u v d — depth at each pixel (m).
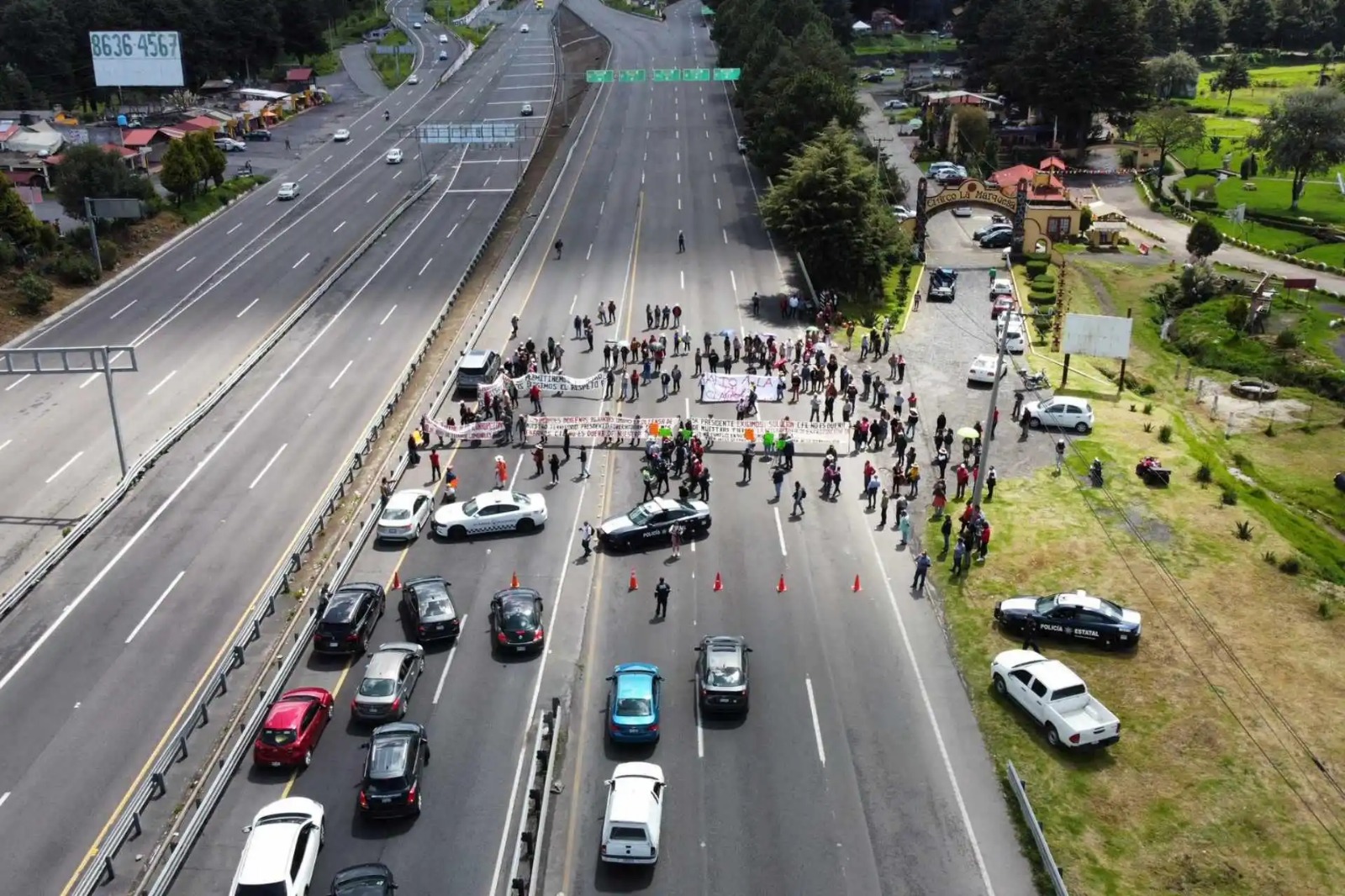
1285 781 38.62
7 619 48.19
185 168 113.75
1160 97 199.50
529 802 35.94
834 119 92.81
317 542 53.78
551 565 51.62
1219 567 51.88
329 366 76.25
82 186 104.50
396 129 156.12
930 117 150.12
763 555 52.59
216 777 36.53
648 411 68.38
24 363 76.50
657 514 53.16
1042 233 114.31
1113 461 62.31
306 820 33.50
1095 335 73.19
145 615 48.31
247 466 62.16
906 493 58.50
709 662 41.41
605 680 43.25
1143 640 46.50
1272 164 140.38
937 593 49.69
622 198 116.56
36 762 39.31
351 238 107.44
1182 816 37.03
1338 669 44.72
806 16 153.38
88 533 55.22
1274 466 69.81
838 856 34.75
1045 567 51.62
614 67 183.38
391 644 42.91
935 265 103.06
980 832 35.97
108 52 145.75
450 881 33.34
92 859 34.88
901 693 42.81
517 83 183.75
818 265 88.94
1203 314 94.56
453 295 87.00
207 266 99.75
